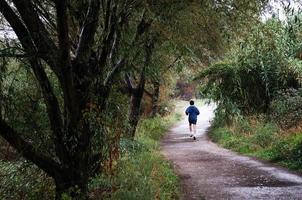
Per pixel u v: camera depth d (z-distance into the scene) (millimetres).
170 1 8648
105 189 9250
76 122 7488
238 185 10453
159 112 37562
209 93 24672
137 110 16672
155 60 14078
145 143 18719
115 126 8617
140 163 12203
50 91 7426
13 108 7688
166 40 10711
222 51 12500
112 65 9070
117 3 8461
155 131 26172
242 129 20547
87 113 7508
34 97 7852
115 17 8492
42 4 8680
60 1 6719
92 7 7676
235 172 12273
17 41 7258
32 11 6914
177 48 10406
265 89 22734
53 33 8586
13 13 6832
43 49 6945
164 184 10078
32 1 7840
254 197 9109
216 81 23812
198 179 11531
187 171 12922
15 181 8883
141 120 26766
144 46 11211
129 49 9398
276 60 20906
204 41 10461
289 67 20984
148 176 10531
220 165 13758
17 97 7719
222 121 24641
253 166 13070
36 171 8719
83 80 7660
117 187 9125
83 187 7723
